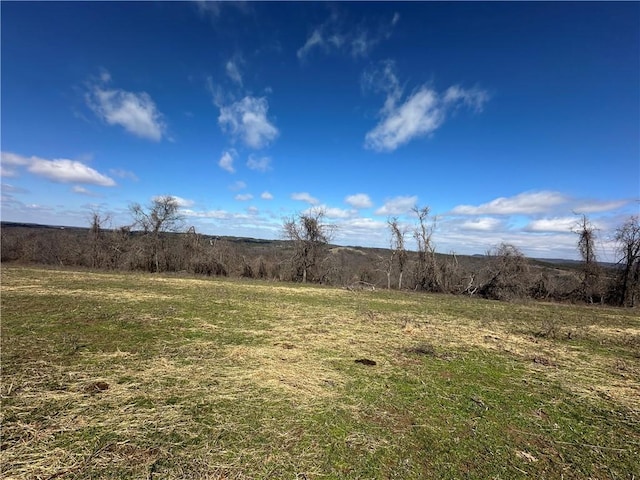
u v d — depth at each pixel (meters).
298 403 4.65
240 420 4.11
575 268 23.20
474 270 25.22
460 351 7.74
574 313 15.63
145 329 8.29
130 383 5.06
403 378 5.82
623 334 10.90
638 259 20.94
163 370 5.64
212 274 27.84
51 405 4.27
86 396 4.57
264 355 6.70
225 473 3.12
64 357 6.04
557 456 3.67
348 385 5.39
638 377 6.46
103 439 3.58
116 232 28.38
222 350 6.90
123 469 3.11
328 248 28.48
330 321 10.57
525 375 6.30
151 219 28.30
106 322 8.77
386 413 4.48
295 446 3.61
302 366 6.18
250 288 19.36
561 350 8.34
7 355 6.00
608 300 21.86
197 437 3.70
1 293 12.44
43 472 3.03
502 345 8.52
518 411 4.73
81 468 3.10
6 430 3.66
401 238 27.73
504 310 15.66
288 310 12.27
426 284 26.59
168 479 3.00
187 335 7.93
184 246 28.94
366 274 28.30
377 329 9.73
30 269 22.86
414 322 11.14
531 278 23.62
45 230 30.00
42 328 7.89
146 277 22.09
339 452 3.54
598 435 4.16
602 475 3.35
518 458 3.59
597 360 7.58
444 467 3.38
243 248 29.81
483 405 4.87
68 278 18.45
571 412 4.79
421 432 4.04
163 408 4.32
